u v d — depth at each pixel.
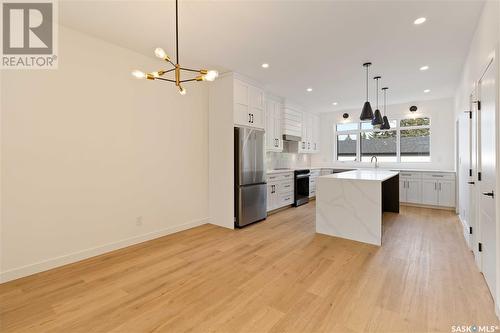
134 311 1.88
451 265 2.61
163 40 2.97
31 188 2.46
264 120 4.73
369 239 3.30
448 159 5.67
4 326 1.72
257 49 3.20
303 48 3.14
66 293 2.13
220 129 4.23
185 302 1.99
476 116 2.63
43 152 2.53
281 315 1.82
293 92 5.25
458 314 1.80
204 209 4.35
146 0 2.20
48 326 1.72
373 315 1.80
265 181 4.64
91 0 2.20
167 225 3.74
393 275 2.40
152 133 3.53
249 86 4.36
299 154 7.33
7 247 2.33
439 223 4.24
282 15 2.42
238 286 2.23
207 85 4.39
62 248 2.67
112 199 3.09
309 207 5.77
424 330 1.64
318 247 3.18
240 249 3.13
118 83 3.13
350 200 3.46
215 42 2.99
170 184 3.78
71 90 2.72
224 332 1.65
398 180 5.01
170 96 3.76
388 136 6.58
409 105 6.16
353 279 2.34
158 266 2.65
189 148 4.07
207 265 2.67
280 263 2.71
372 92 5.23
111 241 3.08
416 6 2.27
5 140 2.30
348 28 2.67
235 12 2.38
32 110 2.46
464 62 3.54
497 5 1.86
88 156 2.86
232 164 4.09
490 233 2.08
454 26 2.61
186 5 2.26
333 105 6.55
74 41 2.73
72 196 2.74
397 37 2.85
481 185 2.44
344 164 7.26
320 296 2.06
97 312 1.87
